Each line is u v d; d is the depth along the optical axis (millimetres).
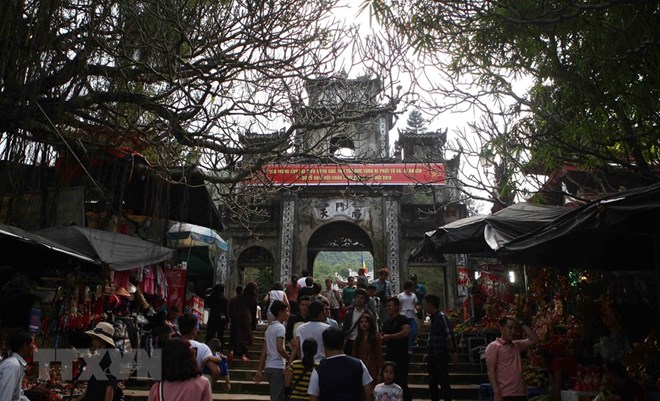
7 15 6203
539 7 6117
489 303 12062
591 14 6195
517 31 6637
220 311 12023
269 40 8359
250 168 9555
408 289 10891
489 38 7082
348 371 4578
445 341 8195
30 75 6395
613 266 7695
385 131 24734
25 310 5785
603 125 7293
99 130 7719
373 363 6934
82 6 7223
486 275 12766
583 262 7668
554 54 6738
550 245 6824
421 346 13086
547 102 8039
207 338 11867
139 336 9523
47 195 7539
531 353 9156
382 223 24000
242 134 9398
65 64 6992
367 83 9578
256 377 7227
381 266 23547
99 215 9727
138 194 9727
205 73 8258
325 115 9859
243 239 24531
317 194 24531
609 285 9430
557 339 8617
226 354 11742
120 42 7492
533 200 9508
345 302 13461
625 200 4887
